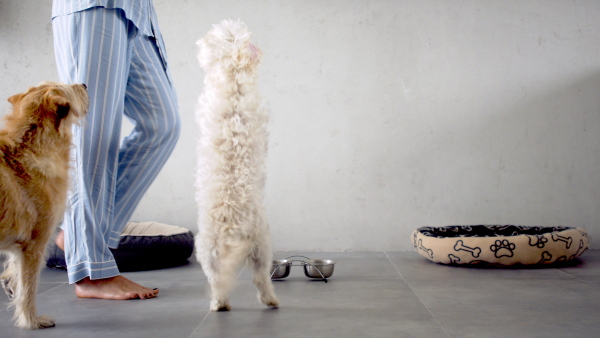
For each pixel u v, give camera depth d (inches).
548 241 115.5
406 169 156.6
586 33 155.5
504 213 155.5
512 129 155.9
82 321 66.7
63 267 117.4
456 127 156.4
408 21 157.6
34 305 63.3
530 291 88.8
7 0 154.5
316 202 156.8
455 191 156.0
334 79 157.8
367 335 59.6
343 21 157.9
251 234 63.6
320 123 157.3
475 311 72.8
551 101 155.6
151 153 90.9
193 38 158.1
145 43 87.0
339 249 155.9
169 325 64.2
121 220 90.2
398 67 157.3
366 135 157.2
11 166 59.5
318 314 70.1
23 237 61.2
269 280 71.1
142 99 88.4
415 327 63.4
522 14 156.6
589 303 78.6
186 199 156.6
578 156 154.9
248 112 63.7
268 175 157.2
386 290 89.7
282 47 157.9
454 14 157.4
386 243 156.1
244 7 158.2
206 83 65.8
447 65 157.1
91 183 77.5
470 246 117.7
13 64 154.5
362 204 156.6
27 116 61.7
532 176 155.4
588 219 154.3
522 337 59.2
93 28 76.5
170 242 121.0
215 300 71.1
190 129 157.2
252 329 62.1
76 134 75.9
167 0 158.1
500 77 156.3
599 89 154.9
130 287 81.8
